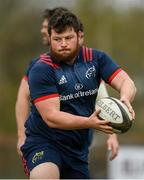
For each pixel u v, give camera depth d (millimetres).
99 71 16938
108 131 15039
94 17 141000
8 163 61531
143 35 153625
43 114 15977
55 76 16312
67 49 15945
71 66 16578
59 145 17000
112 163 31047
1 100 108875
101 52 16969
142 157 30844
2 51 125812
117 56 152250
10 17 126562
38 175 16438
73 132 16969
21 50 127812
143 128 109688
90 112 17000
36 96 16094
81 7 138875
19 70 126312
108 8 144250
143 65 152875
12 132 106375
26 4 127688
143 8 156000
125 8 155375
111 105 15398
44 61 16344
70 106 16625
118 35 151000
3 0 125938
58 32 15836
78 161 17406
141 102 142000
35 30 128125
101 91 18906
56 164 16750
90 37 139750
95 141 81062
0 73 124562
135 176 30844
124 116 15242
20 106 19453
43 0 127875
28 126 17359
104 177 43688
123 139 93938
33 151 16969
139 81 150125
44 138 17016
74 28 15922
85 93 16656
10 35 126375
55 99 16062
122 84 16500
